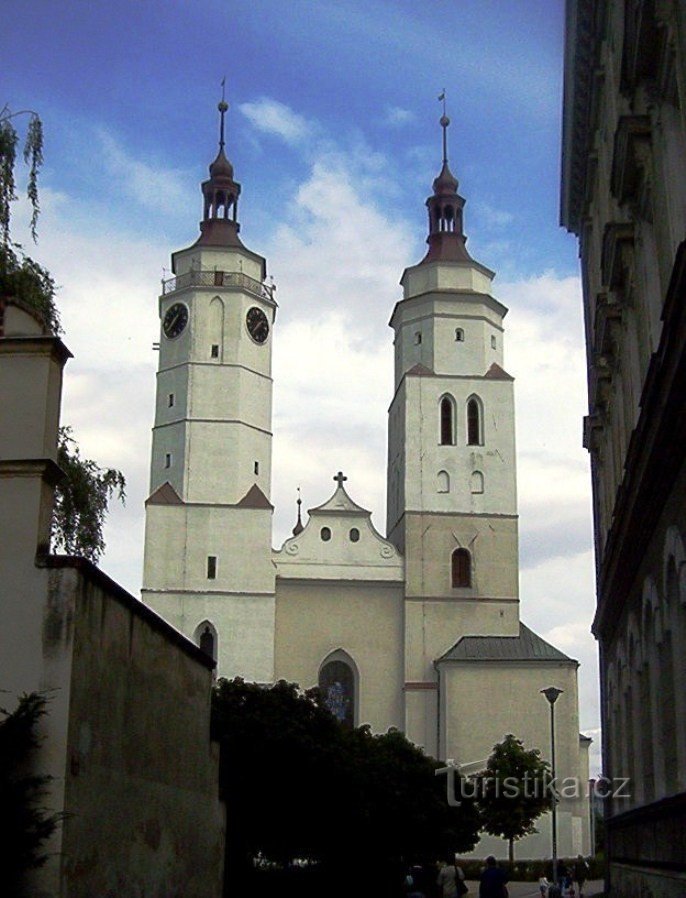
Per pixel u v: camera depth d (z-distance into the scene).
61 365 18.28
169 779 21.89
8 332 18.09
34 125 28.47
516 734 83.12
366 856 48.03
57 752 16.08
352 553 89.12
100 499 34.00
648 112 19.94
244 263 94.25
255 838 44.16
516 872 78.19
